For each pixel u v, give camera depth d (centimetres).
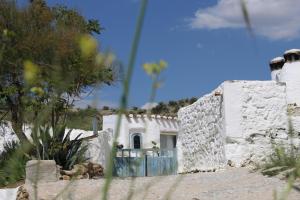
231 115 1423
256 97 1438
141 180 1095
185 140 1842
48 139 1334
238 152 1405
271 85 1452
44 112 283
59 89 219
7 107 1577
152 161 1869
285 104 1449
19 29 1519
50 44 1438
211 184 1021
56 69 224
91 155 1675
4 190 994
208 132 1598
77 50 1389
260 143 1415
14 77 1477
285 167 1034
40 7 1636
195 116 1736
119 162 1642
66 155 1352
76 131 2203
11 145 1593
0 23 1518
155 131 2661
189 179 1121
